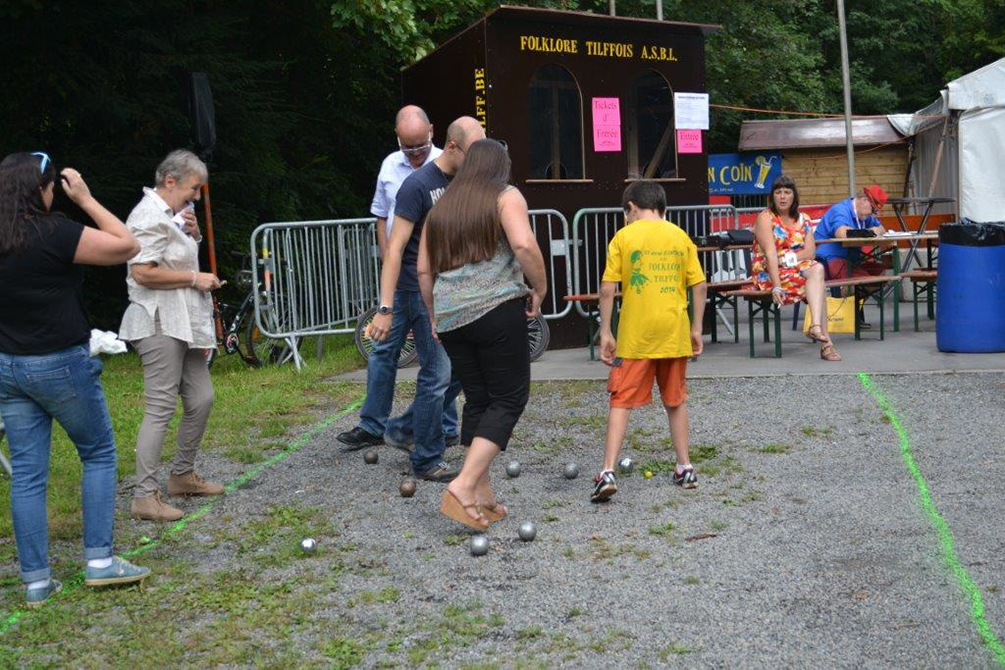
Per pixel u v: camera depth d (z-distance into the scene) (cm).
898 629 381
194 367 578
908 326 1142
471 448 497
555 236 1046
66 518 560
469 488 493
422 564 473
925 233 1205
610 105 1069
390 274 590
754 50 2739
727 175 2500
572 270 1057
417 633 398
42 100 1326
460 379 517
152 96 1368
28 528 439
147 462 546
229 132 1456
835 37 3469
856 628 383
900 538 475
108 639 406
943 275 929
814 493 551
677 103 1107
